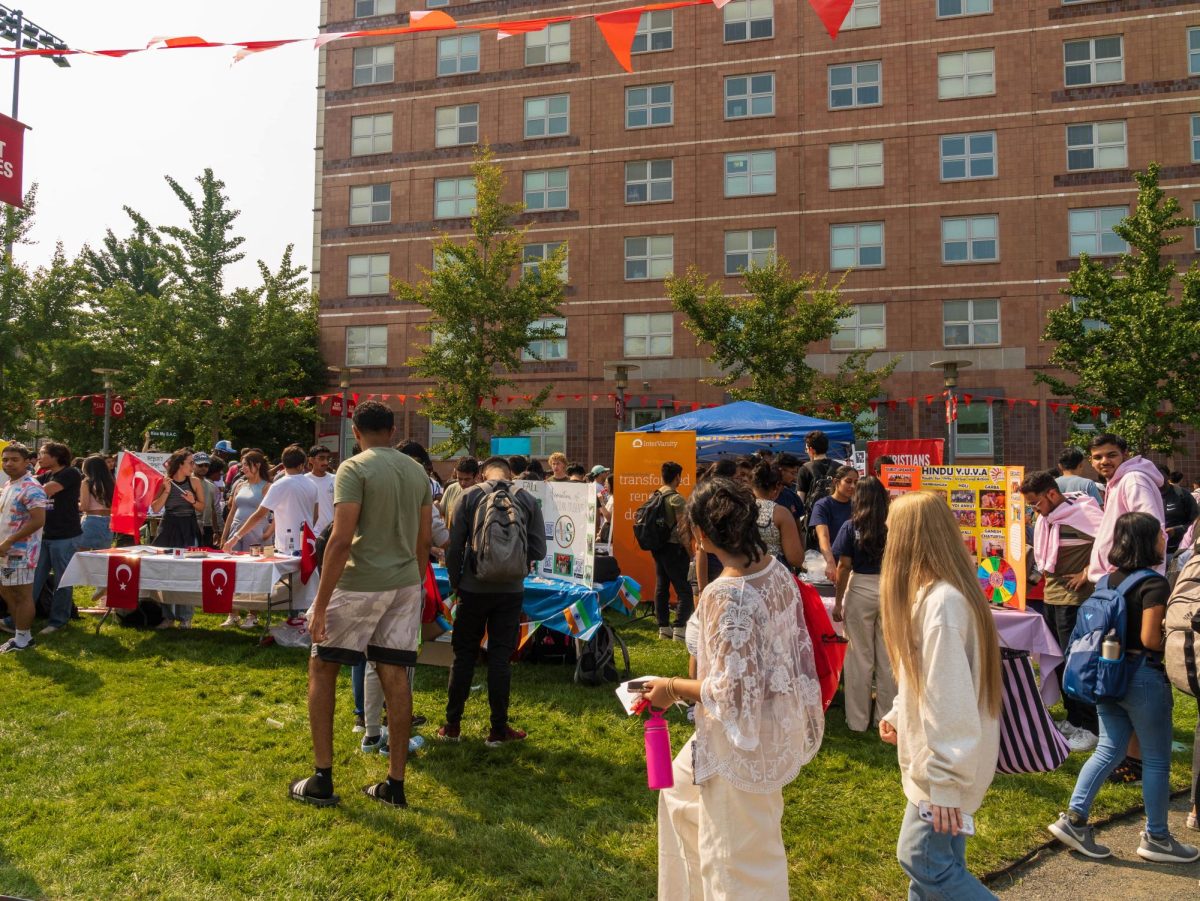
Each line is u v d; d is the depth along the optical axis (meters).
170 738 5.23
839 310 21.86
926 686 2.45
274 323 24.97
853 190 26.36
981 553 6.05
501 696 5.30
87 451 28.30
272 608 7.88
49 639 7.80
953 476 6.18
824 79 26.75
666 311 27.47
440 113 29.88
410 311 29.59
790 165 26.84
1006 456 24.80
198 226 24.83
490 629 5.41
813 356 26.11
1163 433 18.91
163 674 6.71
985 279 25.30
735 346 21.61
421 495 4.46
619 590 8.53
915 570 2.59
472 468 7.02
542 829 4.09
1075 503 5.98
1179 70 24.41
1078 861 3.96
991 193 25.41
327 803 4.29
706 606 2.63
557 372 28.11
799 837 4.12
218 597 7.48
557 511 7.41
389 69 30.44
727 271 27.08
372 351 29.95
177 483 9.19
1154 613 3.87
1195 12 24.39
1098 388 19.55
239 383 24.78
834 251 26.42
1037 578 6.36
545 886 3.56
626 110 28.31
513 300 21.48
